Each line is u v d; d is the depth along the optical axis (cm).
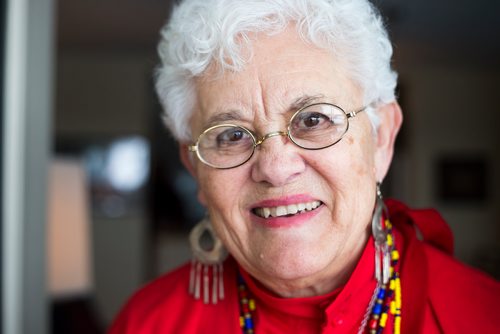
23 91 167
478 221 606
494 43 502
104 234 545
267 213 87
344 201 85
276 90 82
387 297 93
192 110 93
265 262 87
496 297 90
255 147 85
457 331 87
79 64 543
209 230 105
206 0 88
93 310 271
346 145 84
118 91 547
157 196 564
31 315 169
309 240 85
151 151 557
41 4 169
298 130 83
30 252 169
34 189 169
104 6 398
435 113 601
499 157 609
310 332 95
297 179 84
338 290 93
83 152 543
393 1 392
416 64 588
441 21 436
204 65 85
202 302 106
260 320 99
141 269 547
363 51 86
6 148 163
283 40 83
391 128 98
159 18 427
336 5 84
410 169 598
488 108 608
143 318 109
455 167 603
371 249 94
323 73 83
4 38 162
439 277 93
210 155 90
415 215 99
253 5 82
